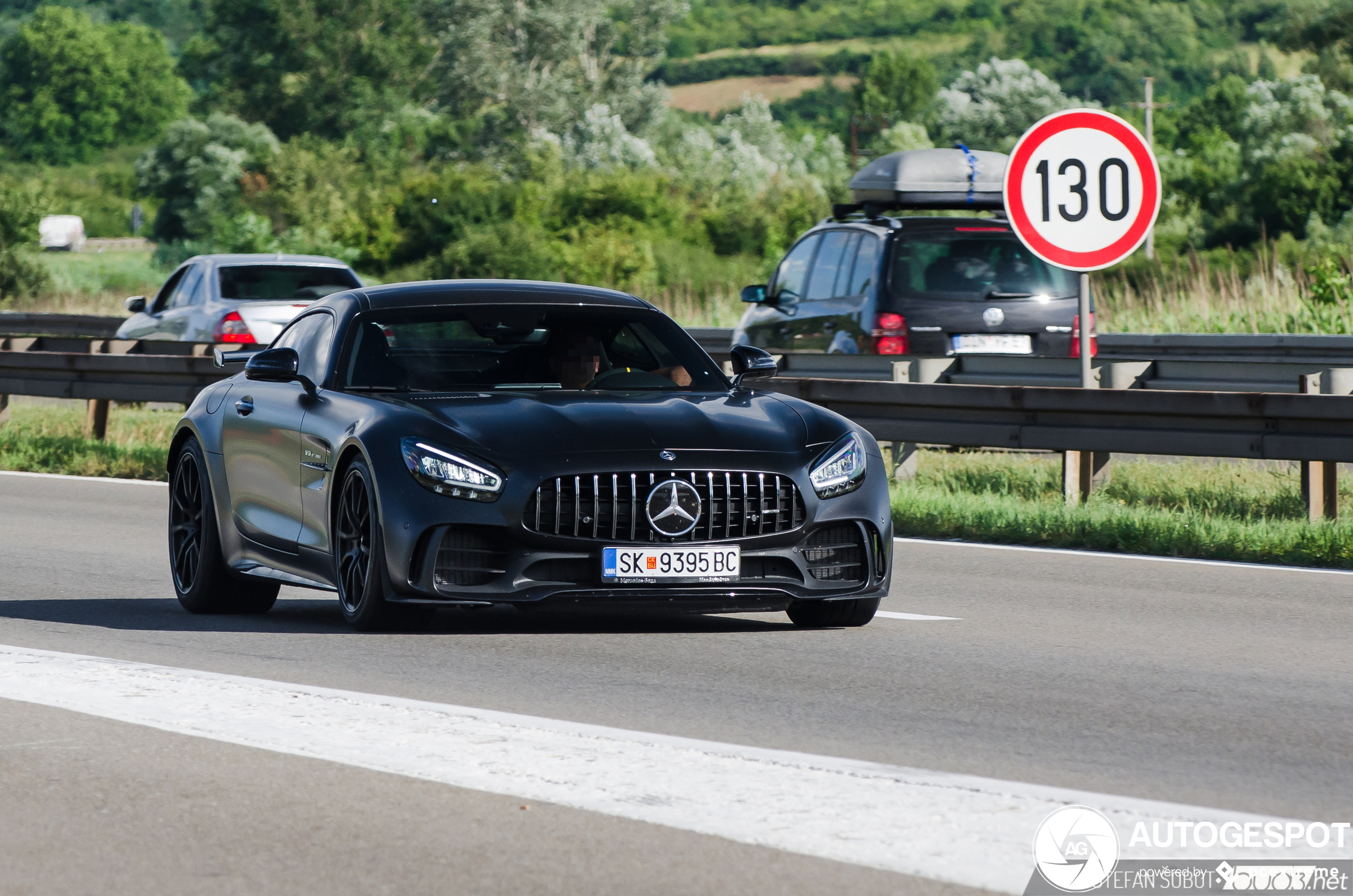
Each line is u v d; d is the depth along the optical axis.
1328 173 146.00
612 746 13.46
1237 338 49.97
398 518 18.20
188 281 53.66
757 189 145.25
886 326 37.88
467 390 20.09
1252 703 15.80
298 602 23.16
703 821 11.38
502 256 126.19
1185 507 31.31
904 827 11.20
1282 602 22.64
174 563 22.53
